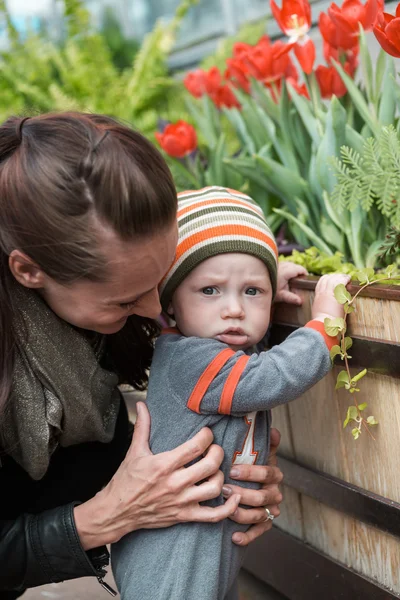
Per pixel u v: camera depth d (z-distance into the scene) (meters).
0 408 1.16
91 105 4.46
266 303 1.35
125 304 1.15
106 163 1.06
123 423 1.56
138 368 1.50
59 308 1.17
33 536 1.29
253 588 1.86
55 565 1.29
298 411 1.58
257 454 1.35
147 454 1.29
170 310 1.41
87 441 1.43
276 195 1.97
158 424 1.31
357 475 1.45
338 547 1.55
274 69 1.83
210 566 1.25
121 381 1.51
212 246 1.30
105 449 1.52
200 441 1.25
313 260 1.61
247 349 1.44
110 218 1.05
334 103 1.57
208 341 1.29
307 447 1.58
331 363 1.29
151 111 4.43
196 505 1.25
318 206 1.81
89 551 1.33
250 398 1.24
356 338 1.34
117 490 1.27
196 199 1.40
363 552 1.48
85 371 1.26
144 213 1.06
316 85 1.73
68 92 4.61
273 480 1.37
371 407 1.37
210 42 4.97
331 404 1.47
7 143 1.13
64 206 1.05
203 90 2.24
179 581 1.23
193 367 1.27
